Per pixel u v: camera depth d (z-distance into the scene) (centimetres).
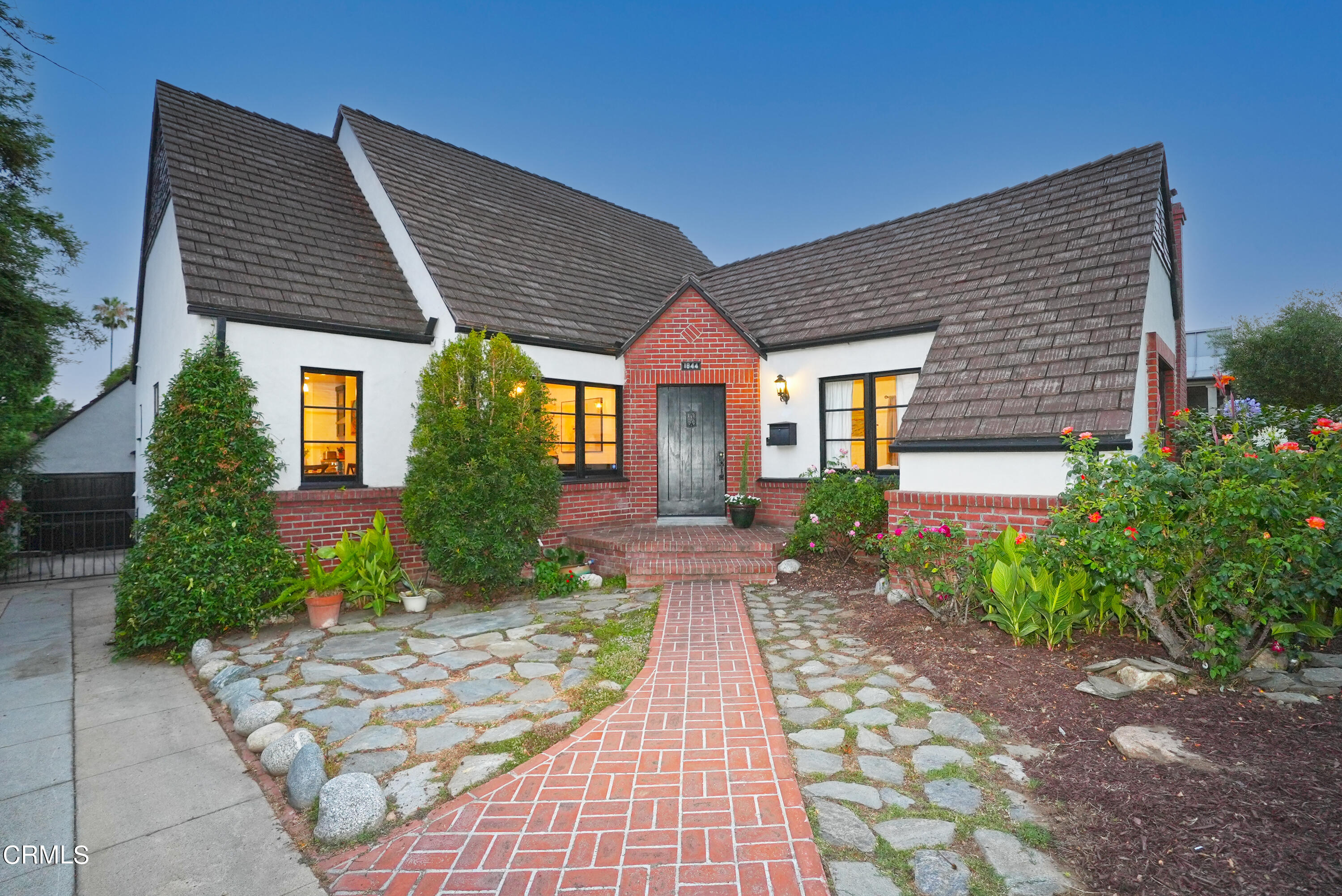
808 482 987
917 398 753
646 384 1042
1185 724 367
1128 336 674
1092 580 488
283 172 995
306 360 786
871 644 562
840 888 251
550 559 836
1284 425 655
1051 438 617
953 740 379
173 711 476
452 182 1167
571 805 313
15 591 954
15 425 1120
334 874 272
